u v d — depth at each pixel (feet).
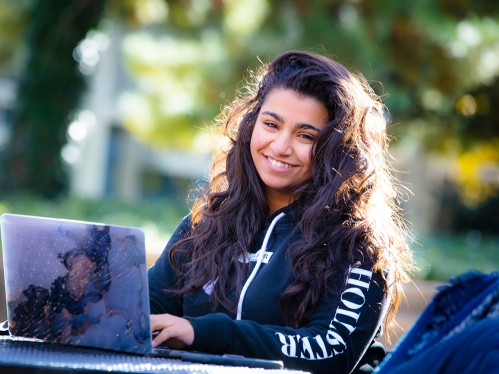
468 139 58.95
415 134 56.08
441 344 7.87
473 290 9.11
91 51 51.24
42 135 48.44
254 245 11.49
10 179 48.55
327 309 10.48
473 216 79.61
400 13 43.47
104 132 84.43
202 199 12.44
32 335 9.09
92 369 7.45
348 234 10.75
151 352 8.68
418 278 32.12
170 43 53.01
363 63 42.80
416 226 75.56
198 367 7.97
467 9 46.44
